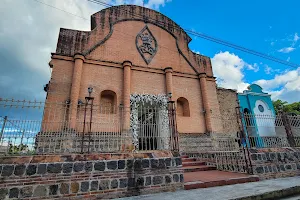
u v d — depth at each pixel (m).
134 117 12.52
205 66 17.42
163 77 15.05
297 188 6.30
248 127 9.12
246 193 5.55
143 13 16.47
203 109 15.42
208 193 5.74
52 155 5.57
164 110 13.44
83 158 5.73
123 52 14.45
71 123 10.62
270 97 18.67
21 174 5.03
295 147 9.29
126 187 5.81
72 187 5.32
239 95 17.83
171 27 17.28
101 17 14.76
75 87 11.66
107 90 12.88
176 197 5.41
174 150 7.10
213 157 10.34
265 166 8.12
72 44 13.13
